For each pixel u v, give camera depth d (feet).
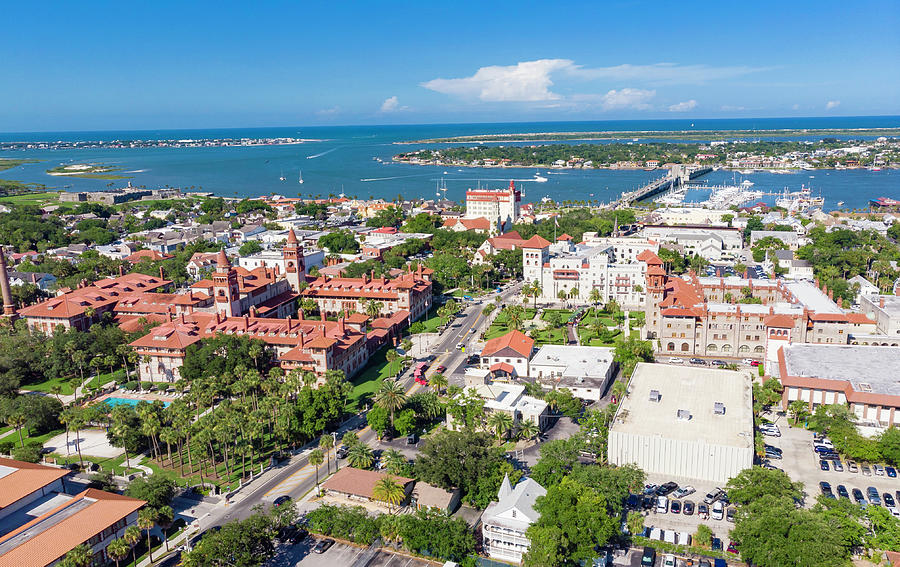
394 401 655.76
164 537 511.40
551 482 541.75
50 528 463.42
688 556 470.39
